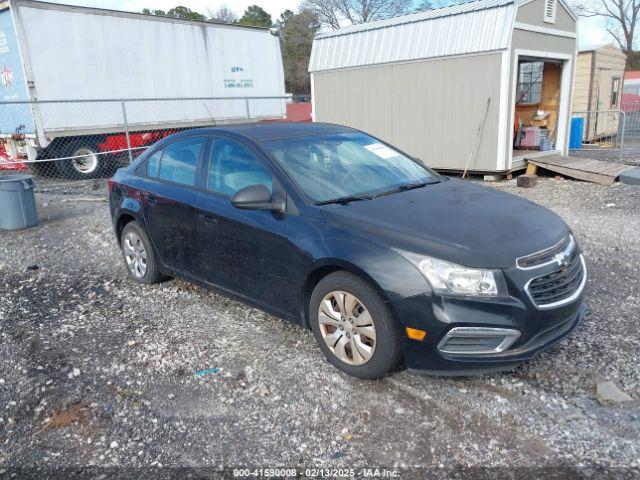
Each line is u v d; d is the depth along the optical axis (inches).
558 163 422.9
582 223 281.0
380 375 130.6
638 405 121.5
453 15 422.3
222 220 160.7
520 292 118.9
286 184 149.2
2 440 118.4
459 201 149.9
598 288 192.1
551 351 145.9
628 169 408.8
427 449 110.4
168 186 184.9
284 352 151.3
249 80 598.9
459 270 118.0
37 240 287.6
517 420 118.1
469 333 118.0
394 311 122.3
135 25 490.0
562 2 441.1
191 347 156.8
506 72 394.0
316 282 142.8
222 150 171.0
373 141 189.2
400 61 450.9
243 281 160.9
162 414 125.5
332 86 509.7
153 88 511.2
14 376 144.4
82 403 130.7
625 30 1649.9
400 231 128.5
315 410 124.6
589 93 701.9
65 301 198.1
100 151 496.4
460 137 430.9
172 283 210.4
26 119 442.3
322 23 1969.7
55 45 439.8
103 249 265.0
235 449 112.9
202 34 544.4
